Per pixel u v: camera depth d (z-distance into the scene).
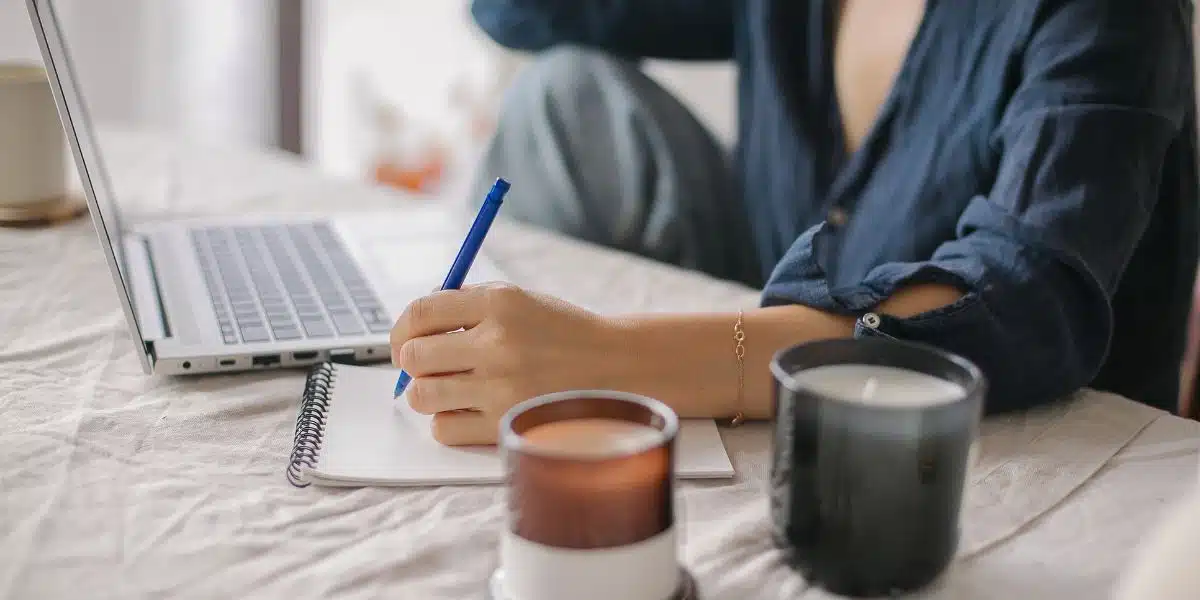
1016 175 0.72
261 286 0.85
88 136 0.94
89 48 2.07
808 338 0.64
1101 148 0.72
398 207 1.21
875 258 0.99
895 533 0.43
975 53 0.92
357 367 0.71
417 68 2.54
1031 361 0.64
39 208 1.09
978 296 0.64
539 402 0.45
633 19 1.50
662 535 0.42
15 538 0.50
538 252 1.02
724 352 0.63
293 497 0.55
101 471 0.57
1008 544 0.50
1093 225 0.68
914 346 0.48
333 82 2.45
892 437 0.42
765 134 1.25
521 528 0.42
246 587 0.46
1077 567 0.48
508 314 0.60
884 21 1.13
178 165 1.36
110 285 0.91
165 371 0.69
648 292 0.91
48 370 0.72
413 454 0.59
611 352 0.62
